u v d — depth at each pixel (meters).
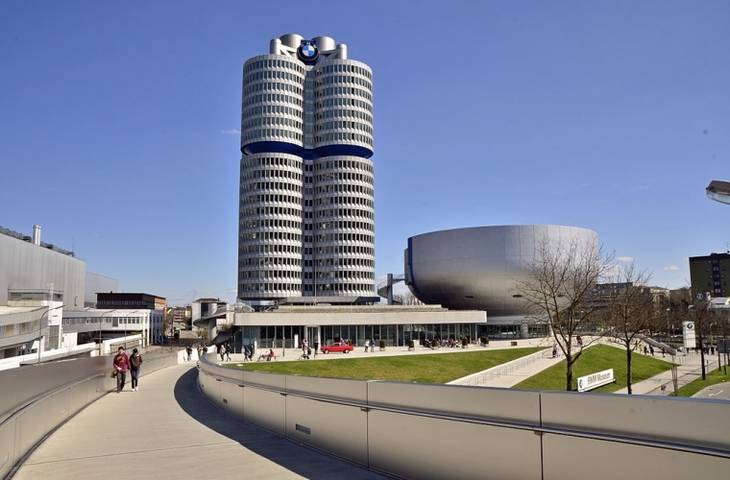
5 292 106.50
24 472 9.71
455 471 8.30
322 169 170.38
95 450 11.62
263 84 169.75
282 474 9.56
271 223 163.88
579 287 53.97
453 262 118.88
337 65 173.62
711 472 5.61
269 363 61.38
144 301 190.38
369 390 10.17
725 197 20.19
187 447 11.93
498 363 71.75
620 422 6.43
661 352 101.12
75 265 150.00
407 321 94.31
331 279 164.88
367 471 9.81
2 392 9.89
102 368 24.47
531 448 7.29
